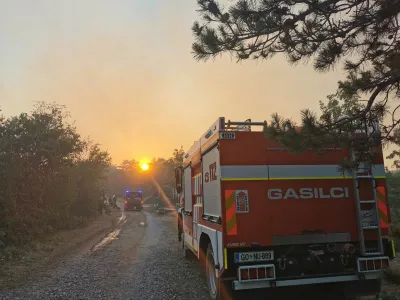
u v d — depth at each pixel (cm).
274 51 496
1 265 930
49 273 859
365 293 562
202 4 501
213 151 605
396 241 933
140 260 1021
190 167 881
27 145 1489
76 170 2147
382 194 563
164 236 1620
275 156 562
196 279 778
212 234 605
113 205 4772
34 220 1460
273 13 457
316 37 457
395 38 448
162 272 853
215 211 586
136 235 1678
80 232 1788
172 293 673
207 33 499
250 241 536
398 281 618
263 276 520
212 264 629
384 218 561
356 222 561
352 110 481
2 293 687
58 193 1836
